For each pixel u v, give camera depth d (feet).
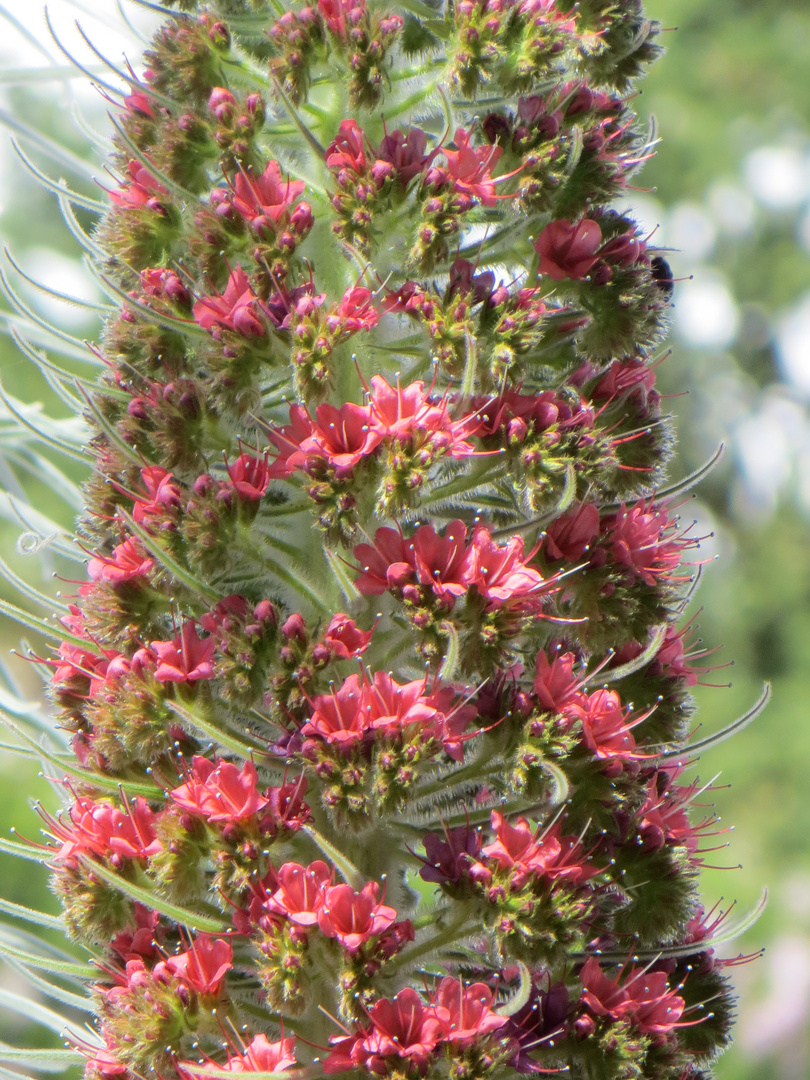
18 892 40.09
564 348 15.87
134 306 14.96
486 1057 13.02
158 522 14.99
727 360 79.15
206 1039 14.07
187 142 15.93
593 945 14.75
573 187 15.43
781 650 72.28
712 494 78.33
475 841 14.14
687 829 16.05
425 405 14.16
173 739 14.70
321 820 14.40
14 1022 35.14
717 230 76.23
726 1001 15.81
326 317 14.66
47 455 31.22
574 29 15.92
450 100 15.75
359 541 14.48
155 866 14.01
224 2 16.75
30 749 15.83
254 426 15.69
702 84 72.49
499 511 15.58
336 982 13.51
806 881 56.03
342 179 14.89
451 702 14.15
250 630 14.32
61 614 16.61
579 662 15.42
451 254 15.28
